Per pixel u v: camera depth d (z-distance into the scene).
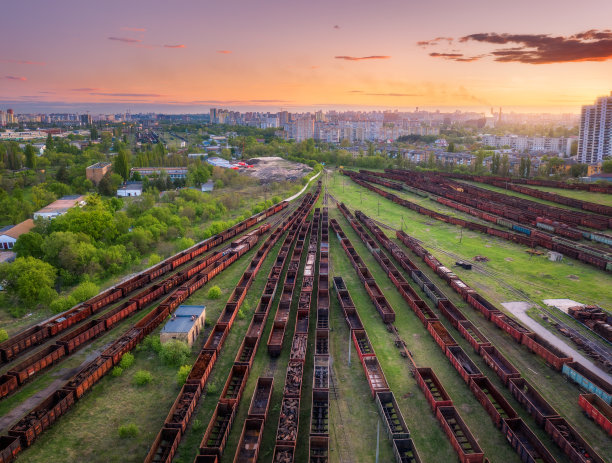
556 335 61.53
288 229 123.38
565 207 142.00
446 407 44.72
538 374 52.25
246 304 71.94
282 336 60.03
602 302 72.56
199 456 37.94
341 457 40.50
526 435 41.47
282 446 39.56
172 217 125.25
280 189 191.12
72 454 40.47
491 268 89.50
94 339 60.91
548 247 101.31
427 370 52.03
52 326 61.28
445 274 81.56
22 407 46.78
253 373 53.12
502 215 131.88
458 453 39.84
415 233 118.19
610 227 114.31
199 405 47.41
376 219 135.00
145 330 60.97
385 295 75.94
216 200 158.00
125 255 96.38
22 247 93.38
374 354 54.72
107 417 45.50
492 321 65.12
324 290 74.44
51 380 51.62
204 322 65.12
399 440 40.59
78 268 88.62
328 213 144.50
